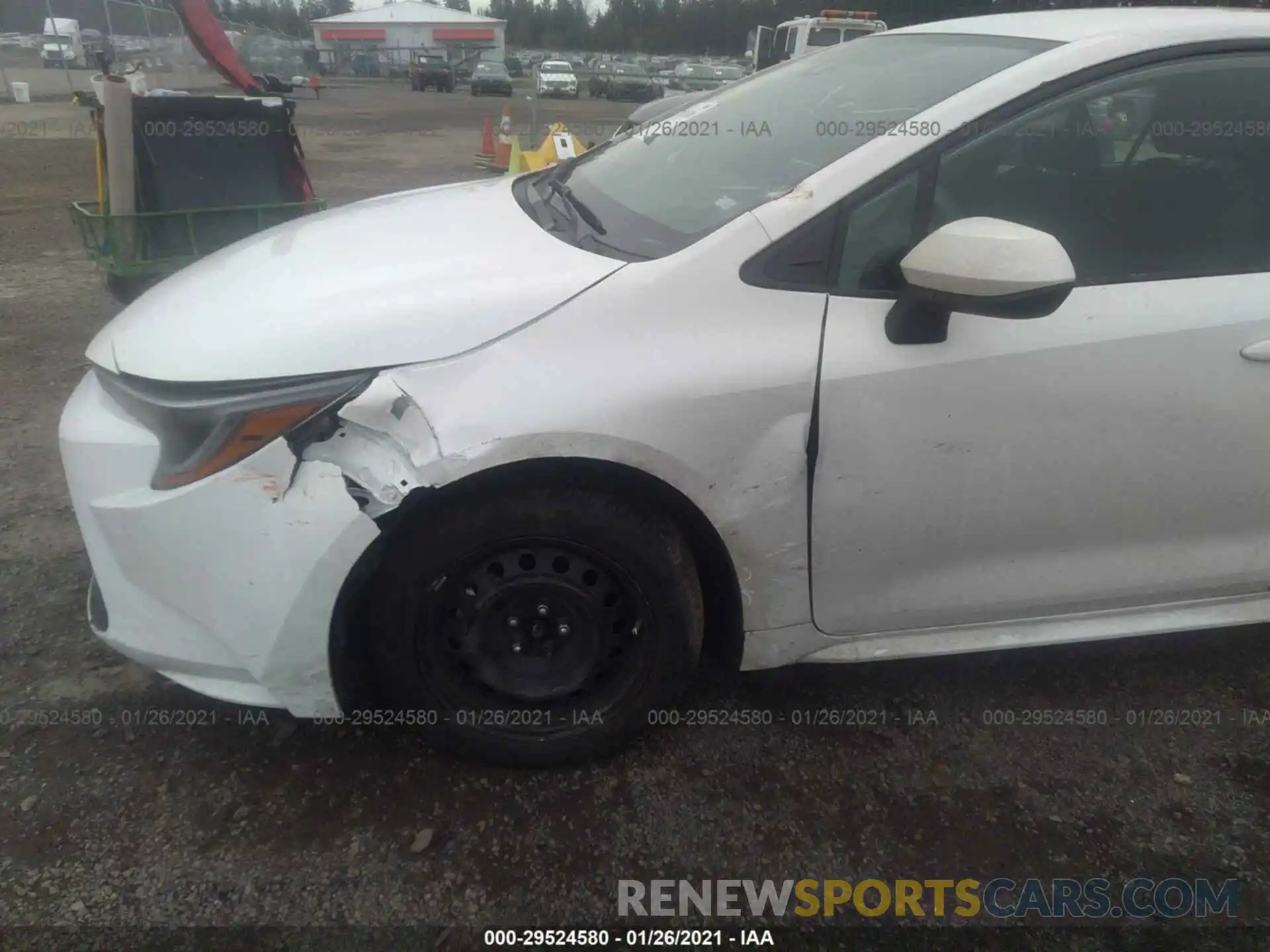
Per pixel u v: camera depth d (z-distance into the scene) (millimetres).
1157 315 2043
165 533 1888
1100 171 2105
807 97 2545
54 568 2889
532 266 1997
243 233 4980
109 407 2020
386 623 1983
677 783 2184
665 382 1868
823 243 1954
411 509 1896
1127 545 2244
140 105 4750
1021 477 2074
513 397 1827
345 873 1934
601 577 2037
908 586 2168
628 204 2344
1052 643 2301
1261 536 2322
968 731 2381
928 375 1959
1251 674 2631
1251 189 2178
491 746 2133
